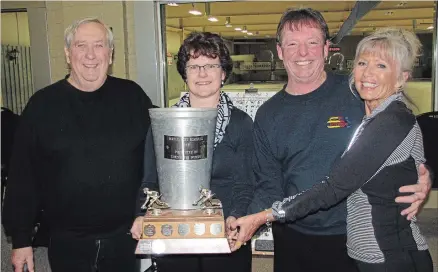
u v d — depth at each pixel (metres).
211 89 1.54
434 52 3.59
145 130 1.68
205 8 4.05
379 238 1.25
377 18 4.96
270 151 1.61
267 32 5.50
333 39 3.37
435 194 3.88
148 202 1.30
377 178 1.25
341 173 1.24
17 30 4.30
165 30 3.76
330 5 4.28
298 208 1.30
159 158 1.27
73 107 1.58
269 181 1.62
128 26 3.67
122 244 1.65
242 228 1.34
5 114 3.13
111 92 1.65
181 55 1.55
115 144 1.60
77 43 1.55
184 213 1.22
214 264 1.55
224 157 1.54
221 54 1.53
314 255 1.54
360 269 1.30
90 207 1.59
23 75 4.39
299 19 1.48
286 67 1.54
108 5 3.61
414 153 1.27
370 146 1.22
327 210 1.50
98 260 1.61
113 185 1.60
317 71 1.51
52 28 3.86
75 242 1.60
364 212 1.27
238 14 4.72
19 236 1.56
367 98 1.31
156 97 3.70
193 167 1.24
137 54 3.67
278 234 1.64
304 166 1.53
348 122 1.49
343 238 1.50
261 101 2.53
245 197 1.54
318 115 1.52
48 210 1.62
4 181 3.04
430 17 4.81
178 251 1.16
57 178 1.57
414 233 1.29
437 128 2.93
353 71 1.41
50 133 1.55
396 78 1.29
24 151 1.55
